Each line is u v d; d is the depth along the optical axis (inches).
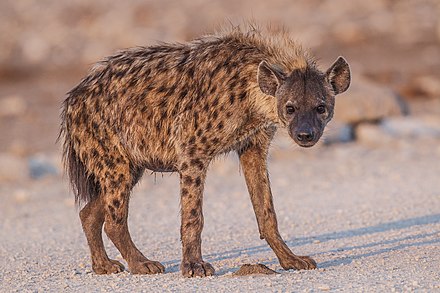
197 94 479.5
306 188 804.0
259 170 501.4
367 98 1084.5
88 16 1963.6
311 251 551.2
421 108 1251.2
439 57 1567.4
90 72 512.7
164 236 634.2
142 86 494.0
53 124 1272.1
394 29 1728.6
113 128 497.0
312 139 462.9
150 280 475.2
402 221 637.9
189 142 479.2
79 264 547.5
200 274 470.6
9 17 2015.3
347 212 687.1
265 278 459.5
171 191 830.5
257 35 495.2
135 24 1875.0
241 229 642.8
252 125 482.9
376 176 842.2
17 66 1715.1
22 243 638.5
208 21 1833.2
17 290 475.8
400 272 460.4
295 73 473.7
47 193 850.1
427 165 885.2
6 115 1339.8
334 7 1872.5
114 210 500.1
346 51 1637.6
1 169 938.7
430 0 1873.8
